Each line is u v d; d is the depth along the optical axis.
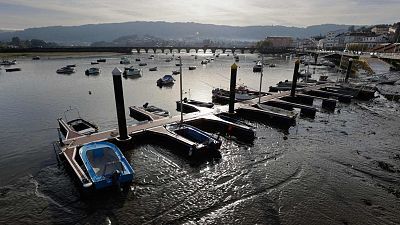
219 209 19.84
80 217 18.92
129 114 44.69
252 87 74.44
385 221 18.66
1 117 42.47
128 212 19.45
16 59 143.75
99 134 30.08
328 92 56.84
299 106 44.66
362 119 42.97
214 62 157.25
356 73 93.69
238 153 29.38
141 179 23.75
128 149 29.22
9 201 20.47
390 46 119.88
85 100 55.12
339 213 19.45
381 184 23.28
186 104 45.44
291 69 121.81
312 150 30.27
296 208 19.97
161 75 97.06
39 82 78.25
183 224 18.28
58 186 22.52
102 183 20.56
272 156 28.70
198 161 27.30
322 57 165.75
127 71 92.44
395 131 37.06
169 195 21.52
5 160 27.05
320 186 22.89
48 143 31.45
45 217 18.88
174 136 29.69
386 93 62.56
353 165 26.69
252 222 18.45
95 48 186.62
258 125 39.06
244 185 23.06
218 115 38.81
